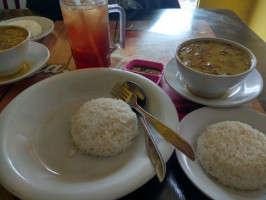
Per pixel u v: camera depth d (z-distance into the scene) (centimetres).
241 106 71
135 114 67
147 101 69
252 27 242
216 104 66
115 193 43
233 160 52
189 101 75
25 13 141
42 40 109
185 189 50
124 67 89
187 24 125
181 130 60
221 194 47
